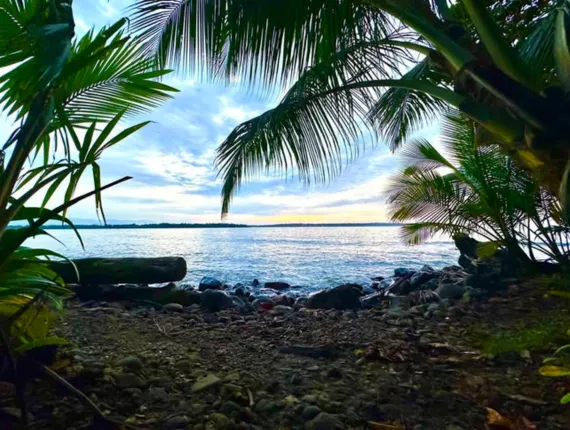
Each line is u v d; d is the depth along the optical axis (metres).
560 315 2.79
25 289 1.34
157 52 2.39
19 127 1.16
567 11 1.86
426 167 5.50
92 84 1.56
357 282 7.30
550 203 4.60
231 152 2.69
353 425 1.42
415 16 2.02
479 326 2.91
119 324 2.74
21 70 1.18
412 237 6.02
